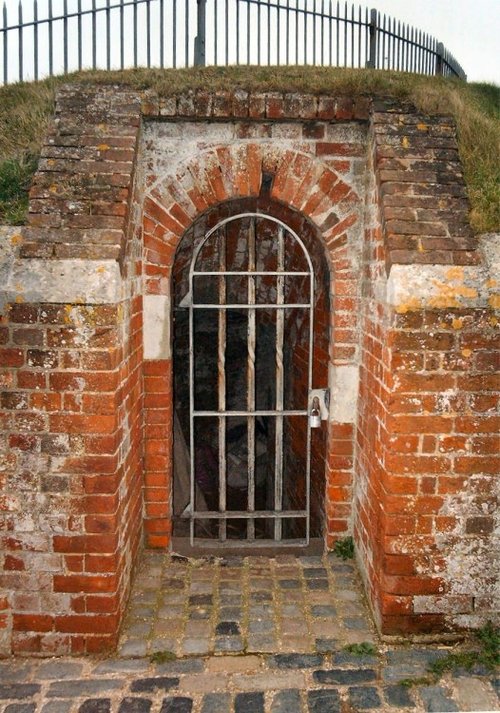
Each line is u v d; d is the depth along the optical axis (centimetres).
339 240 442
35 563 352
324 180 439
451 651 358
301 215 484
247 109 421
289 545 476
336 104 422
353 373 451
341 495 463
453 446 354
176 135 434
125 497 384
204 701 319
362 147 439
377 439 385
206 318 668
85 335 338
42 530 350
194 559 460
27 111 488
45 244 346
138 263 425
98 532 350
